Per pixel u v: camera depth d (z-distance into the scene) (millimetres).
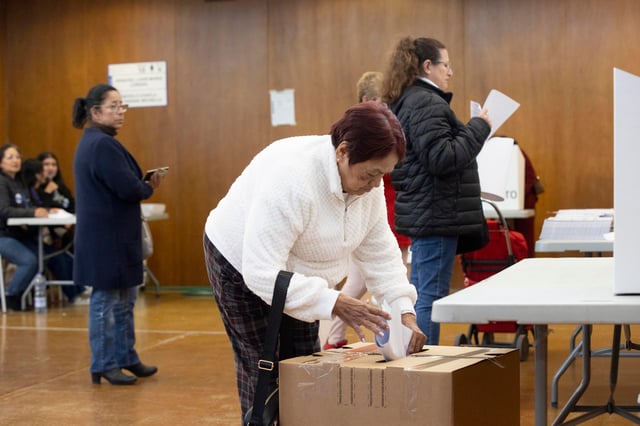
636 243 1449
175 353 5094
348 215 1951
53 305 7586
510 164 5566
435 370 1583
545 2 7543
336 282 2053
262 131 8281
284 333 2012
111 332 4258
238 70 8328
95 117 4168
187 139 8484
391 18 7891
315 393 1704
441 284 3381
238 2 8312
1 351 5270
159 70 8531
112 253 4117
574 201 7527
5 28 8945
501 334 5414
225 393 4027
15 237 7348
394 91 3482
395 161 1847
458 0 7715
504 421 1820
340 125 1856
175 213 8523
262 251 1834
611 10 7418
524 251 4539
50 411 3744
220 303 2109
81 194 4113
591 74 7469
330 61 8078
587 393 3750
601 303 1346
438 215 3342
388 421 1624
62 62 8805
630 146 1439
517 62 7613
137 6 8578
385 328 1771
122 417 3617
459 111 7734
